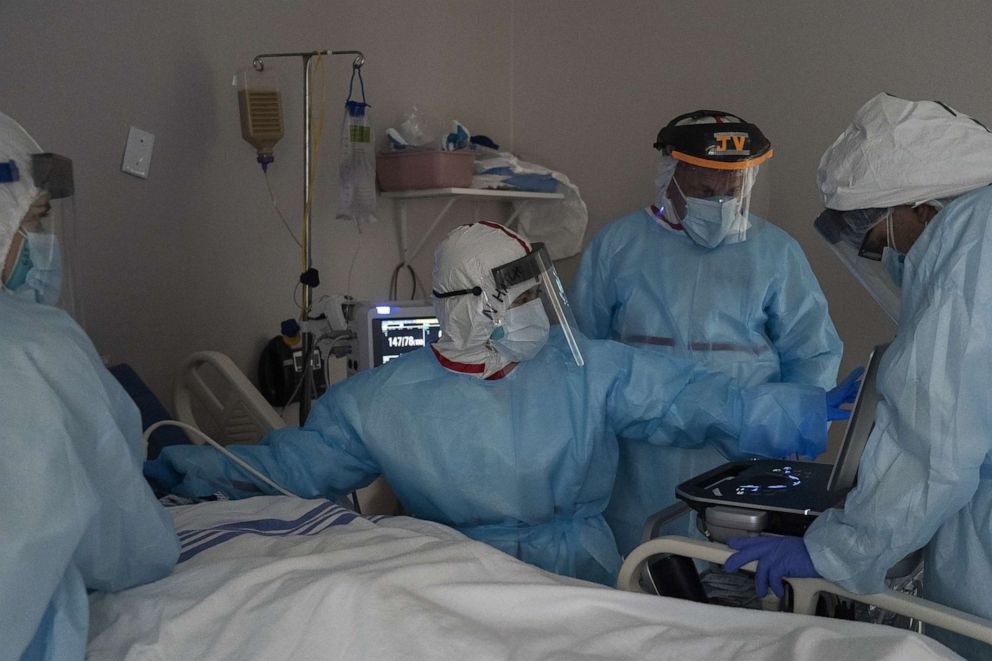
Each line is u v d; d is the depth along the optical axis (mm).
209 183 2377
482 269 1427
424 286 3014
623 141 3049
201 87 2338
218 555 1138
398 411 1484
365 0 2754
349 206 2537
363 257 2809
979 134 1108
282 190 2561
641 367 1511
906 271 1090
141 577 1029
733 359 1976
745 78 2730
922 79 2410
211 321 2404
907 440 1027
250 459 1511
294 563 1024
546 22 3188
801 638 872
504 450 1451
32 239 998
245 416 2158
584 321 2170
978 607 1092
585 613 960
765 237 2006
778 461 1382
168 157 2271
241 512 1331
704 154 1804
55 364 888
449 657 867
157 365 2275
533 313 1450
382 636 889
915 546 1032
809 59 2596
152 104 2223
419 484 1479
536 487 1459
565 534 1518
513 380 1487
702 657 878
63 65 2035
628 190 3055
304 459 1521
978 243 993
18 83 1958
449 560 1044
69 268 1119
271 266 2549
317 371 2291
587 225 3176
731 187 1844
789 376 2014
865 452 1074
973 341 987
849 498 1069
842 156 1179
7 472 799
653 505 1976
